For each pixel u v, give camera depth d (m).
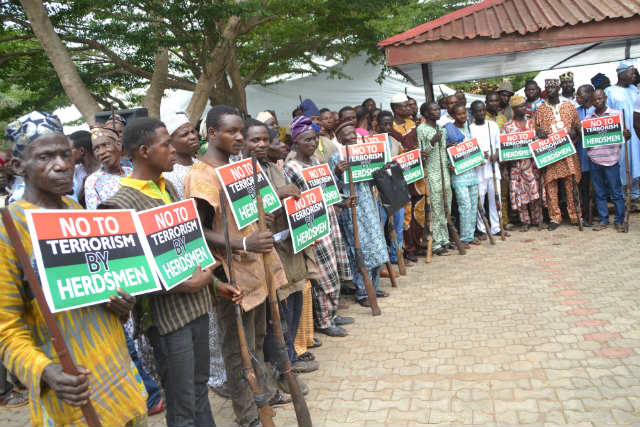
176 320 2.68
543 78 13.12
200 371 2.89
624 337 4.30
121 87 12.09
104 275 2.18
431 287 6.14
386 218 6.64
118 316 2.28
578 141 8.34
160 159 2.73
